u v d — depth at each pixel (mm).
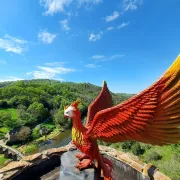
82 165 5172
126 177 6191
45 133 54750
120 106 4047
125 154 6910
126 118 4031
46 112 65312
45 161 6598
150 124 3805
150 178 5770
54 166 6723
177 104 3502
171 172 22094
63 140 51031
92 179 4961
